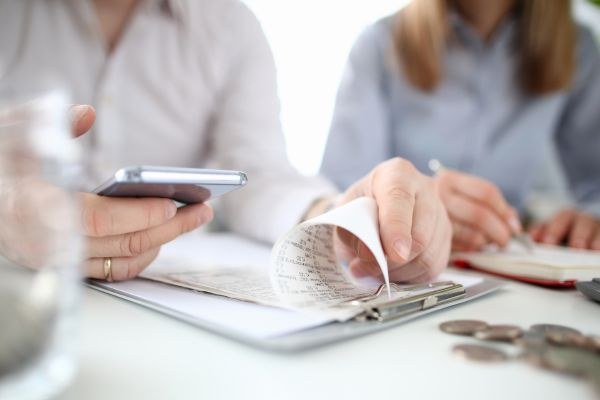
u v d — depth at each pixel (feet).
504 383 0.69
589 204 3.36
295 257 1.11
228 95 3.07
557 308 1.18
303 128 5.71
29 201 0.56
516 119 3.82
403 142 3.94
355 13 5.67
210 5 3.05
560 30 3.64
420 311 1.05
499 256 1.75
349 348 0.83
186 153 3.09
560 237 2.45
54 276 0.54
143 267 1.29
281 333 0.82
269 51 3.22
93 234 1.12
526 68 3.72
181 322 0.95
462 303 1.21
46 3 2.80
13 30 2.74
